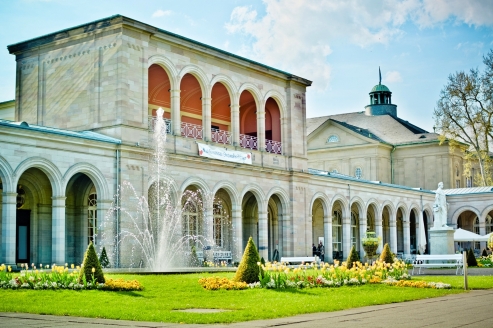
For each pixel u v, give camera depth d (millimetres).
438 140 83750
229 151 47438
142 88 41250
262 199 50406
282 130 53969
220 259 46062
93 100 41000
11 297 21766
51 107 43062
